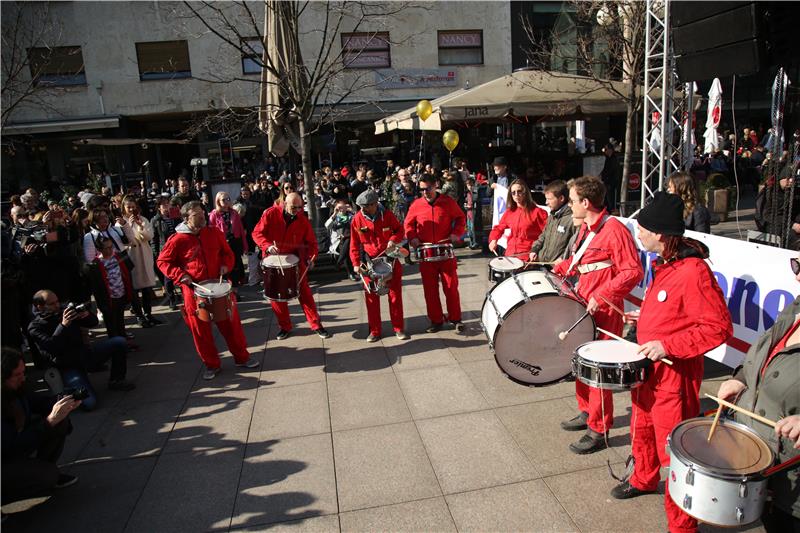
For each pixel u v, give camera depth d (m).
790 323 2.33
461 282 8.66
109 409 5.07
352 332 6.73
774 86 7.14
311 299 6.57
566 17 14.03
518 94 10.80
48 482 3.59
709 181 12.78
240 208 9.20
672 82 7.92
